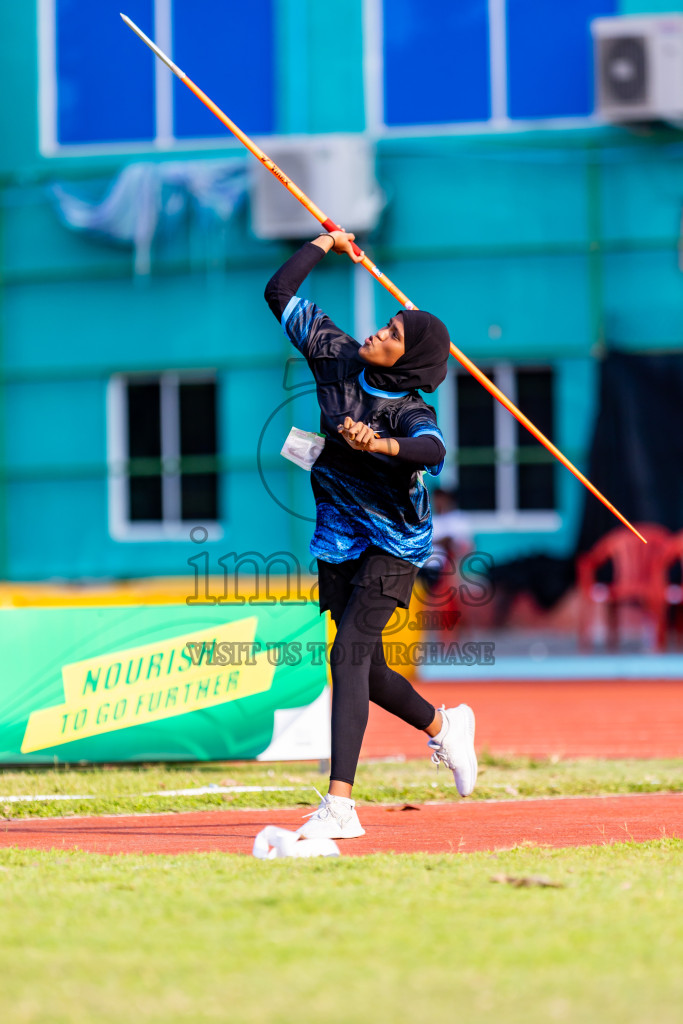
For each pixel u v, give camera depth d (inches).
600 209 1973.4
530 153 1983.3
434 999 328.2
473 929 392.2
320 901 429.7
